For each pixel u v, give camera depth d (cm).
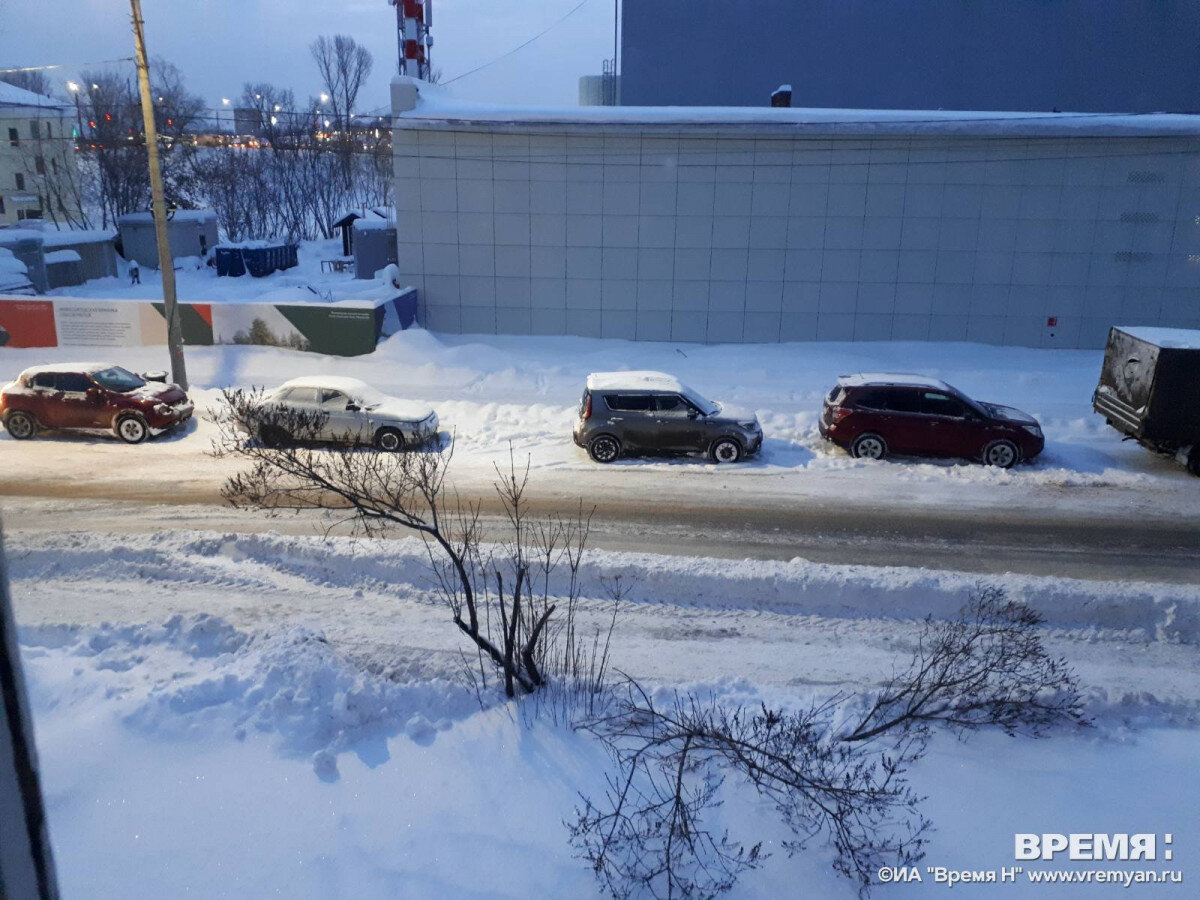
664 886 559
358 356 2333
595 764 692
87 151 6412
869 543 1289
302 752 693
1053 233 2525
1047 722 773
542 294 2684
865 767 687
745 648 971
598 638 987
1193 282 2525
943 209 2530
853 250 2581
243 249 4375
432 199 2622
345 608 1042
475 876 566
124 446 1698
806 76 3719
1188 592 1061
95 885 543
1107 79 3597
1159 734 769
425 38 3056
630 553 1166
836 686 880
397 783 662
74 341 2414
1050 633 1019
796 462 1666
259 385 2127
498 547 1185
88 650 880
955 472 1616
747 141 2514
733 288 2634
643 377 1716
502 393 2112
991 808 643
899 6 3631
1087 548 1285
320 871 563
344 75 8262
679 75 3772
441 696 786
